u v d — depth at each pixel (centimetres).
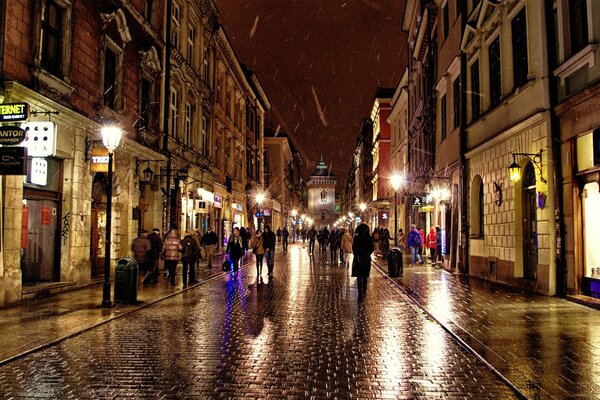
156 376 622
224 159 3691
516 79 1508
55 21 1412
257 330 905
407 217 3728
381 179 5334
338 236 2980
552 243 1245
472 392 563
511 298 1236
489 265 1692
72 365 671
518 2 1443
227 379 611
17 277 1184
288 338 838
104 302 1128
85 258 1512
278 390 570
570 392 546
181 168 2355
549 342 770
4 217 1155
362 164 7481
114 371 643
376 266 2459
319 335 861
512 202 1488
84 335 859
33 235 1395
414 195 3262
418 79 3266
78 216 1475
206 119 3186
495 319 962
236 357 712
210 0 2973
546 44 1271
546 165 1254
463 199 1981
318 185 14862
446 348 764
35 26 1263
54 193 1413
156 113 2216
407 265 2339
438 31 2530
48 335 834
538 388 559
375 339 829
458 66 2100
